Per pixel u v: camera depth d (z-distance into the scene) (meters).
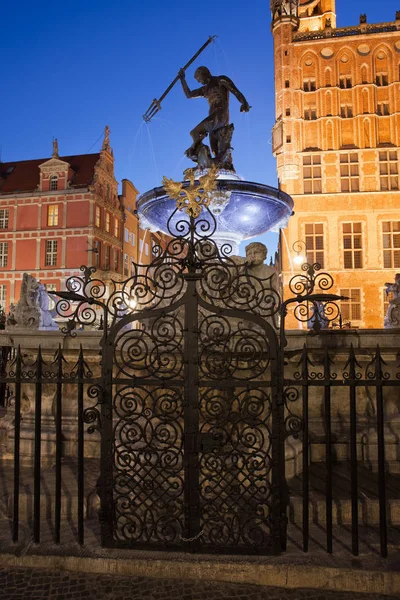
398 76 35.94
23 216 40.41
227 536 3.72
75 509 4.25
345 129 36.34
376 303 34.09
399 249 34.53
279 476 3.59
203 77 9.09
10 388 8.15
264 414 5.32
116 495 4.32
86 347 5.61
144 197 8.13
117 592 3.32
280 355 3.66
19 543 3.78
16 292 39.88
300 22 42.31
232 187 7.55
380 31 36.09
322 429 5.70
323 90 36.28
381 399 3.54
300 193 35.84
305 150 36.06
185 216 8.16
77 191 39.62
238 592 3.33
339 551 3.60
